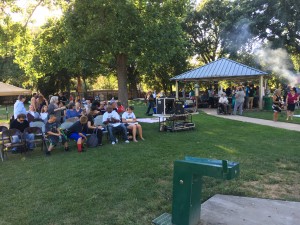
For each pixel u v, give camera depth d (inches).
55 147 374.0
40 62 716.7
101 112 525.7
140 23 596.1
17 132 340.2
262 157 292.4
